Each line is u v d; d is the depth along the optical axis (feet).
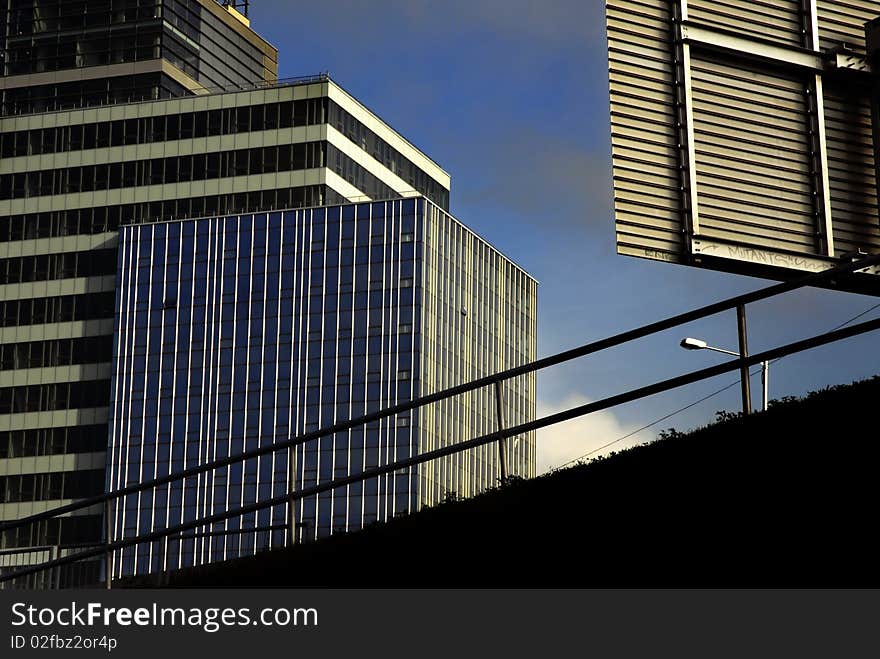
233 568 99.55
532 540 80.79
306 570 92.58
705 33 96.73
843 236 97.14
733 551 71.10
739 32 97.71
